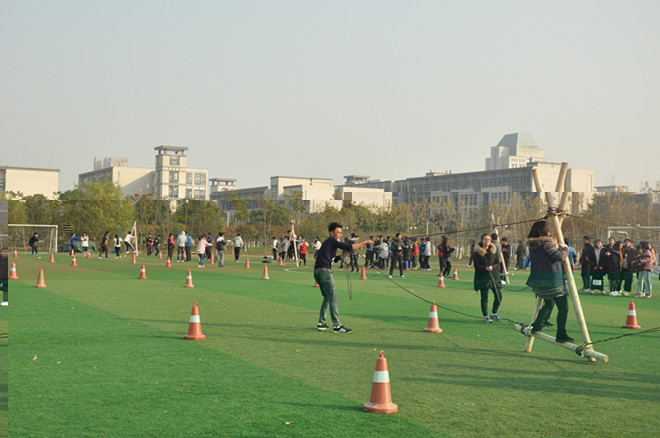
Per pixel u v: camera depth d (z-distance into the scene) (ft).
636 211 202.90
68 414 20.48
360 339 36.32
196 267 112.57
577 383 26.13
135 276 85.51
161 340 34.58
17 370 26.76
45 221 214.69
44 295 57.57
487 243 44.65
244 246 203.82
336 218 219.82
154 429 19.04
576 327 44.01
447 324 43.50
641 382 26.48
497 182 444.96
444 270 100.89
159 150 581.12
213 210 234.99
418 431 19.21
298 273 97.91
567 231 171.22
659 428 19.99
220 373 26.73
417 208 276.62
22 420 19.77
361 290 69.67
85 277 82.07
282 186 481.46
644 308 58.29
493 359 31.09
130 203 224.94
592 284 74.64
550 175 412.16
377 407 21.15
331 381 25.53
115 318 43.01
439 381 26.03
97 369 27.09
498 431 19.39
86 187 227.20
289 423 19.79
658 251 119.75
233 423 19.72
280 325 41.34
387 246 115.55
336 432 18.98
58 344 32.89
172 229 225.97
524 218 208.03
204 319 43.52
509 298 65.05
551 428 19.81
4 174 346.95
